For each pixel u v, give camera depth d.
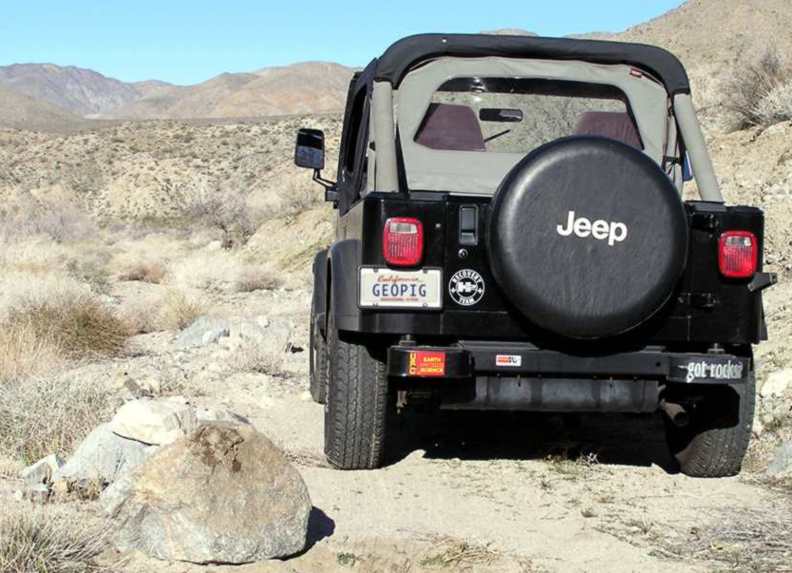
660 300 6.23
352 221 7.23
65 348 12.50
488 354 6.46
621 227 6.12
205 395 10.02
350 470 7.20
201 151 95.94
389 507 6.33
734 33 80.81
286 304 21.19
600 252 6.11
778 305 11.86
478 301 6.44
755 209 6.63
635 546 5.65
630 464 7.62
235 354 11.58
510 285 6.15
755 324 6.63
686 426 7.24
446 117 7.52
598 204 6.10
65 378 8.87
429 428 8.63
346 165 9.06
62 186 89.31
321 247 31.45
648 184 6.12
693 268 6.57
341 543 5.52
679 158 7.72
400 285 6.39
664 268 6.16
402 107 7.44
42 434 7.47
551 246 6.10
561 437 8.40
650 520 6.16
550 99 7.62
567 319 6.15
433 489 6.78
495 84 7.58
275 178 83.12
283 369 11.55
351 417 6.91
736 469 7.15
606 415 9.25
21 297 14.30
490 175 7.38
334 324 6.81
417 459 7.58
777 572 5.21
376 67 7.60
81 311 13.22
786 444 7.54
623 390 6.67
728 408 6.96
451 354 6.34
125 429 6.41
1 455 7.29
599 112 7.67
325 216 33.97
